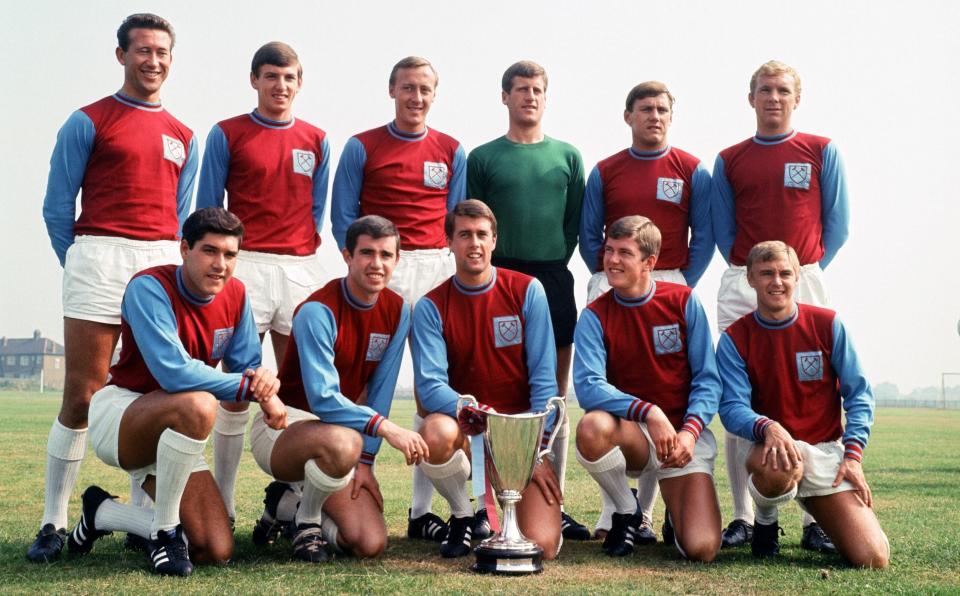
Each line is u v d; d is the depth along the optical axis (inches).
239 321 164.9
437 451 163.0
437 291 179.6
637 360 178.4
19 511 213.0
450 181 216.1
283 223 198.7
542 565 150.7
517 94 215.2
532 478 168.1
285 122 201.3
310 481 154.6
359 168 210.8
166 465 142.9
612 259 174.4
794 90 205.2
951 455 450.6
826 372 170.4
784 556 167.0
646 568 151.9
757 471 160.1
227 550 149.9
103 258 173.2
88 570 144.8
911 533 188.4
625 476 169.9
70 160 174.7
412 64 207.8
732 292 207.5
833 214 207.6
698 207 215.8
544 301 180.5
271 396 151.1
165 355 148.0
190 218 151.4
